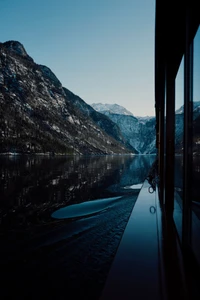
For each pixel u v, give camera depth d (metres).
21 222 8.09
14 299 3.73
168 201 4.45
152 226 3.88
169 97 4.27
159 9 3.15
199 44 1.76
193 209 2.11
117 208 10.27
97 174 28.44
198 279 1.94
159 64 5.45
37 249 5.62
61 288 3.98
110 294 1.95
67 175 26.33
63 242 6.14
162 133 6.45
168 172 4.40
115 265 2.48
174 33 3.59
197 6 1.82
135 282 2.13
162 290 1.97
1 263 4.92
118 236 6.65
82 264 4.85
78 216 8.94
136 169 38.84
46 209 10.16
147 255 2.72
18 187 16.66
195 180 1.94
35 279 4.23
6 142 129.88
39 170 32.84
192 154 2.05
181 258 2.57
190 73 2.10
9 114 169.12
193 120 1.96
